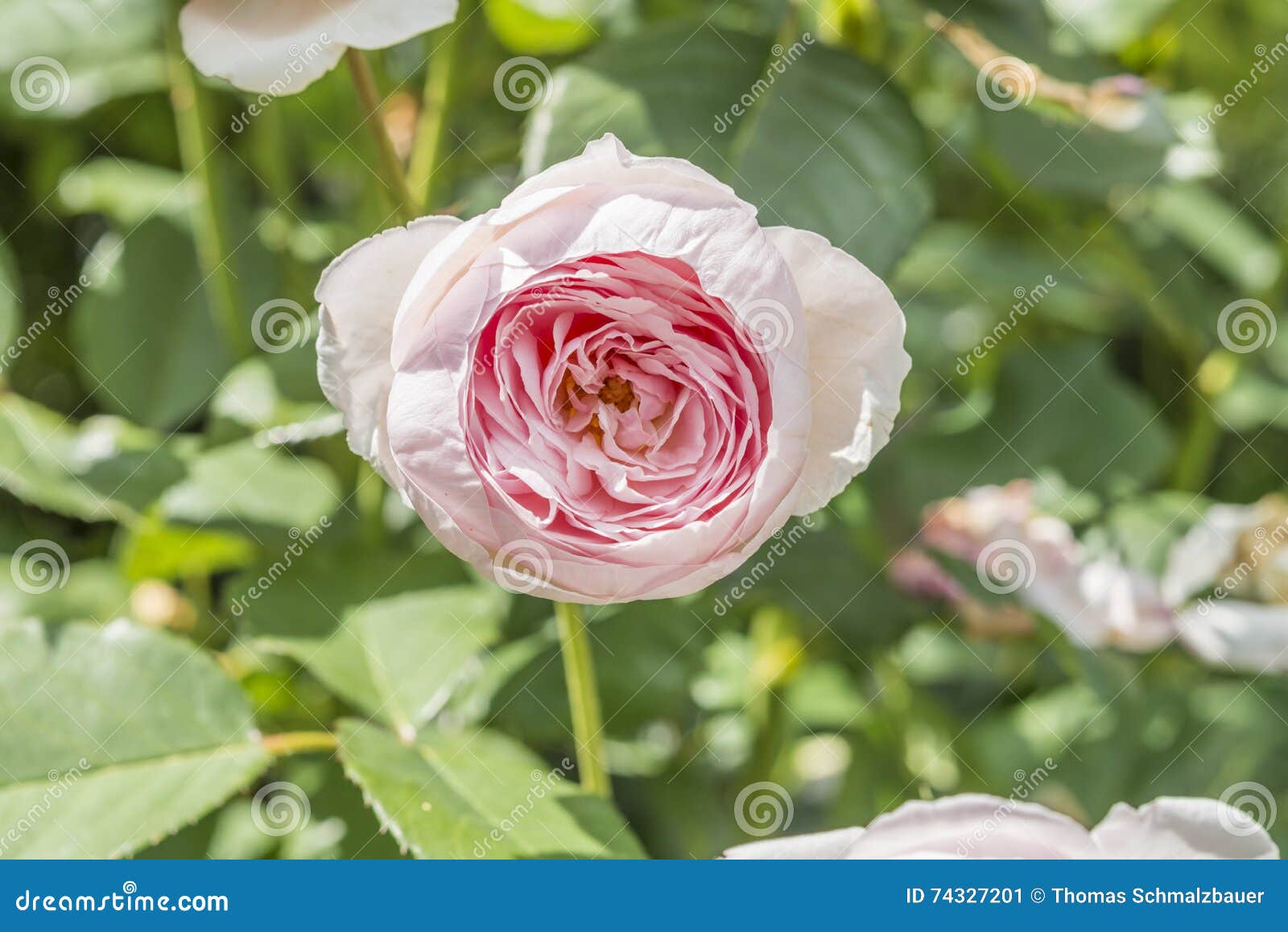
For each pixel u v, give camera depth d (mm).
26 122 800
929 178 546
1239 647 622
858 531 622
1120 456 665
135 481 589
